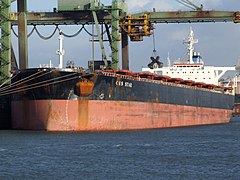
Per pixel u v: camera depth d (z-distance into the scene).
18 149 119.94
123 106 162.75
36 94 151.12
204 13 194.50
